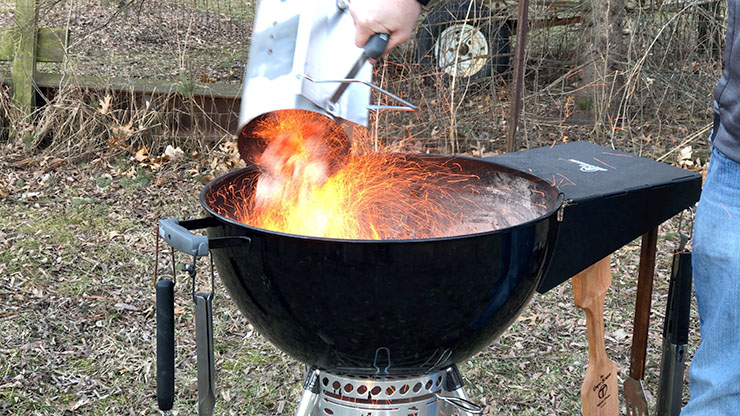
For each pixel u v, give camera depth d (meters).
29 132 4.03
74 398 2.04
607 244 1.37
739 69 1.22
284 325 1.17
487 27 4.27
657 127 4.34
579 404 2.07
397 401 1.27
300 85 1.04
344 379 1.27
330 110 1.08
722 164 1.29
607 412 1.66
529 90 4.45
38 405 1.99
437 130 4.14
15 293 2.60
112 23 4.79
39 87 4.12
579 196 1.30
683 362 1.59
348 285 1.06
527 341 2.41
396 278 1.05
